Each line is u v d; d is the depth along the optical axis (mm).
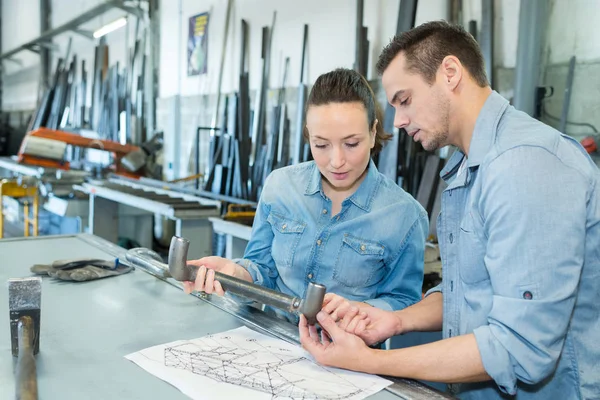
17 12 8281
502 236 689
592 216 722
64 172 3740
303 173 1179
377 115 1042
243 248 2475
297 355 836
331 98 910
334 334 784
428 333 1486
